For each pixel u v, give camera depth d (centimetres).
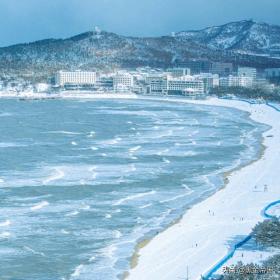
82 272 17975
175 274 17588
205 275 17288
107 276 17675
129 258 18975
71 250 19588
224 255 18812
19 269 18150
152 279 17338
